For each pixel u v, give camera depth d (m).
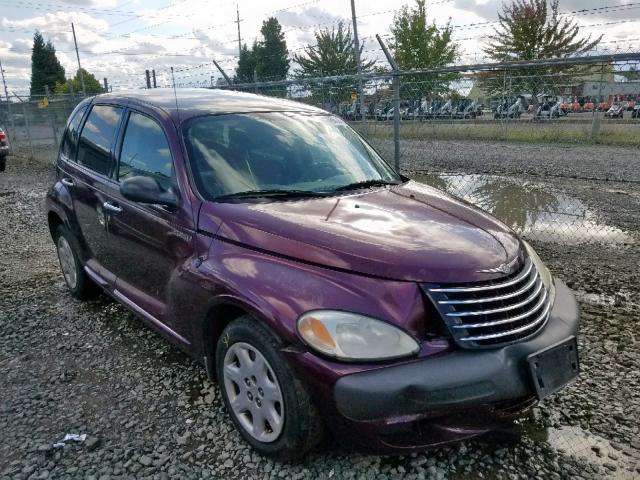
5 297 5.28
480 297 2.54
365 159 4.07
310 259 2.66
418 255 2.59
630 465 2.79
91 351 4.13
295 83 9.09
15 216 9.20
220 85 10.55
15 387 3.64
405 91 9.48
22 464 2.87
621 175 10.78
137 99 4.18
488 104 11.18
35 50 80.69
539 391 2.53
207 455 2.92
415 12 28.98
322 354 2.44
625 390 3.44
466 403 2.40
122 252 4.00
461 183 10.34
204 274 2.98
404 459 2.85
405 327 2.44
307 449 2.67
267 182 3.45
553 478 2.71
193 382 3.65
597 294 4.99
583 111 11.77
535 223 7.52
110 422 3.23
